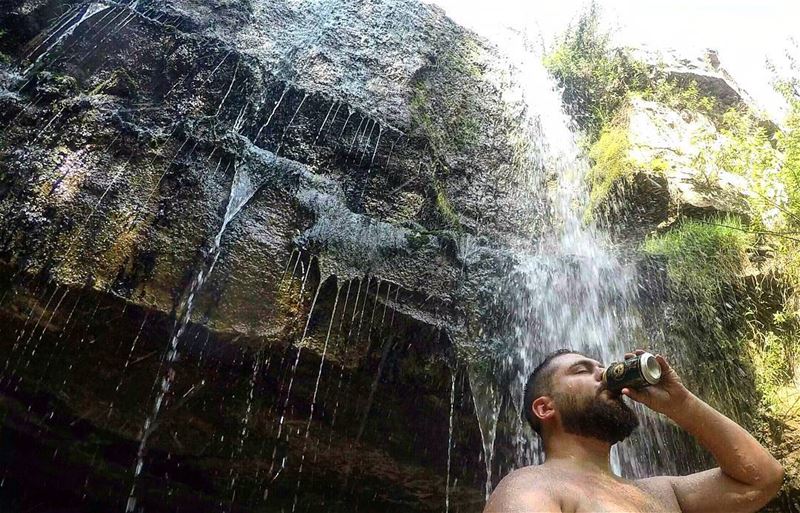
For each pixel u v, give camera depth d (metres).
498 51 8.01
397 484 4.77
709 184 6.79
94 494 4.61
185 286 3.97
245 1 6.08
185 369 4.02
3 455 4.45
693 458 5.00
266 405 4.22
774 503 5.14
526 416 2.44
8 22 4.79
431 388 4.43
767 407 5.47
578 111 8.20
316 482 4.70
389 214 5.35
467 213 6.02
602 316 5.40
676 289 5.75
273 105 5.47
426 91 6.61
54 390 4.05
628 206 6.69
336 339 4.23
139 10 5.30
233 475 4.55
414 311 4.54
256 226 4.41
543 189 6.83
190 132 4.59
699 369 5.43
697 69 8.84
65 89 4.45
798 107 7.29
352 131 5.65
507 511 1.92
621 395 2.30
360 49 6.52
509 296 5.06
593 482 2.12
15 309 3.72
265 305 4.12
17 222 3.76
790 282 6.11
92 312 3.78
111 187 4.10
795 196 6.40
